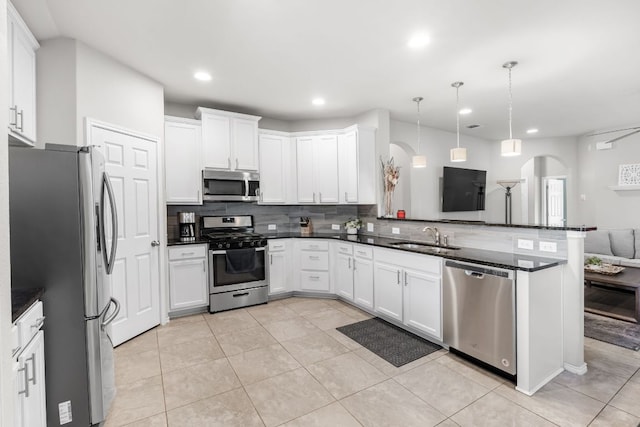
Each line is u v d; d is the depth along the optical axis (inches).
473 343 95.5
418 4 82.3
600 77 131.0
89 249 66.1
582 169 246.4
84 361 66.2
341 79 132.0
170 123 144.9
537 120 203.6
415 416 74.3
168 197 144.2
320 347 110.1
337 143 173.6
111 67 109.5
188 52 106.8
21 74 77.7
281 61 114.5
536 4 82.0
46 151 63.9
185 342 114.7
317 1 80.8
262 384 88.0
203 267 144.3
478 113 185.0
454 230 126.0
